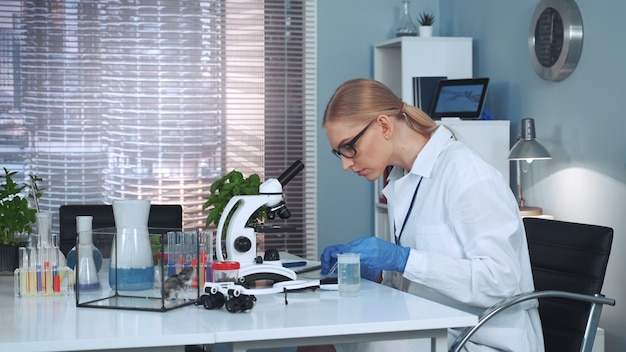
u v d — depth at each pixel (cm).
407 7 467
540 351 239
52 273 233
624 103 337
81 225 234
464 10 475
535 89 402
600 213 352
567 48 366
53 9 461
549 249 268
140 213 218
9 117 459
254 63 483
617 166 341
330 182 489
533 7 405
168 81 474
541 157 364
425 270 221
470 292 221
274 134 486
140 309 206
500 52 436
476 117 412
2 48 457
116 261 210
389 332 192
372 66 493
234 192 268
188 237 214
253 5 482
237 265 223
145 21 470
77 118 465
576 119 368
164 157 475
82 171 466
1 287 252
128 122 470
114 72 468
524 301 227
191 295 215
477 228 225
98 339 174
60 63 462
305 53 486
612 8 343
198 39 476
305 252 487
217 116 480
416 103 438
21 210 274
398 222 247
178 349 179
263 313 199
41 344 171
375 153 236
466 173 228
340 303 211
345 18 489
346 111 232
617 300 341
